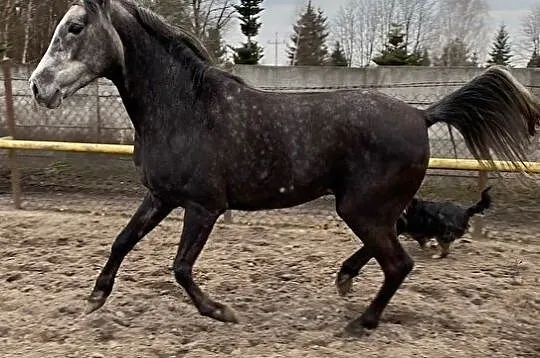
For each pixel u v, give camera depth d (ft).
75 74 11.81
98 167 31.96
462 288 15.39
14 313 13.51
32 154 32.65
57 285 15.29
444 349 11.77
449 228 17.38
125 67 12.28
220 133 12.04
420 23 92.43
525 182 15.60
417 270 16.92
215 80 12.33
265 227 21.48
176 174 12.07
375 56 67.21
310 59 90.89
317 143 12.05
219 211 12.32
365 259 14.14
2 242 19.26
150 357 11.28
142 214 13.07
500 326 13.17
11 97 24.30
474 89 12.46
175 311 13.60
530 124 12.60
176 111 12.15
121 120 33.55
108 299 14.11
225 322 12.87
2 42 50.16
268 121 12.10
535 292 15.28
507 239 20.79
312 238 20.13
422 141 12.14
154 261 17.34
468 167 20.12
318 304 14.14
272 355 11.37
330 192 12.66
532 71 34.42
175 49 12.34
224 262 17.31
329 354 11.45
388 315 13.51
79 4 11.93
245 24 77.25
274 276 16.21
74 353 11.40
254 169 12.12
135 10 12.31
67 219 22.12
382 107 12.10
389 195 12.05
